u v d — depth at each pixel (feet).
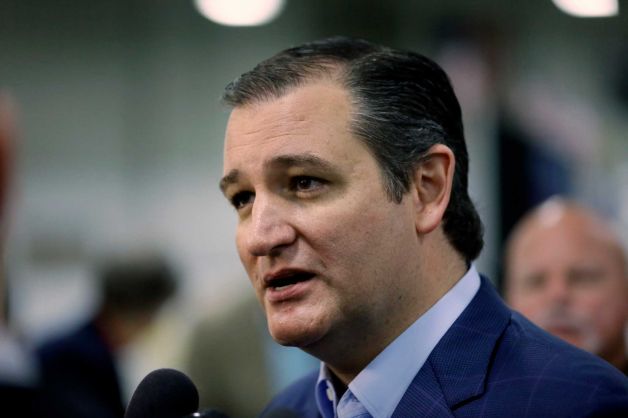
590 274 16.08
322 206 10.26
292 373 29.22
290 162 10.28
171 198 44.70
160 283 24.90
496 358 10.53
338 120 10.44
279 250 10.25
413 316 10.78
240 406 26.23
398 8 42.42
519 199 35.96
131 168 44.93
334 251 10.22
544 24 40.09
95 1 45.39
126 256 24.97
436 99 11.18
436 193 10.94
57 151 44.91
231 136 10.75
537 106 38.24
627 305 16.10
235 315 26.61
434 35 39.22
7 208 9.73
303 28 43.91
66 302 42.55
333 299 10.28
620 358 16.16
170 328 29.50
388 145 10.53
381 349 10.82
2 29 45.37
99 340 23.26
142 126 45.16
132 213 44.62
